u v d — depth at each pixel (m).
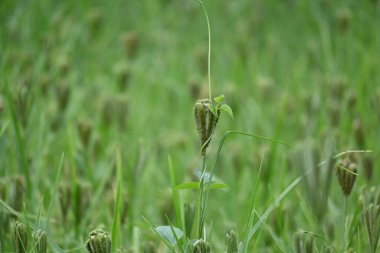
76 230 3.05
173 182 2.71
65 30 5.95
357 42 6.03
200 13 7.07
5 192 2.98
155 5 7.13
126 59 5.76
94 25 6.20
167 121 5.28
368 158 3.17
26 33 6.11
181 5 7.16
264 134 4.75
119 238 2.86
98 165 3.85
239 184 3.98
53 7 6.75
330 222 2.86
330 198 3.19
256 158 3.85
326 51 5.89
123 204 2.93
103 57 6.21
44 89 4.45
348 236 2.71
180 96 5.50
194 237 2.78
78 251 2.95
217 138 4.68
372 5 6.50
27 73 4.60
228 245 2.21
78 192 3.02
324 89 4.98
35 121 4.13
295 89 5.24
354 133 3.70
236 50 6.05
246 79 5.78
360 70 5.39
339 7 6.59
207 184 2.29
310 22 6.67
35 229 2.38
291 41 6.55
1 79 4.50
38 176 3.49
